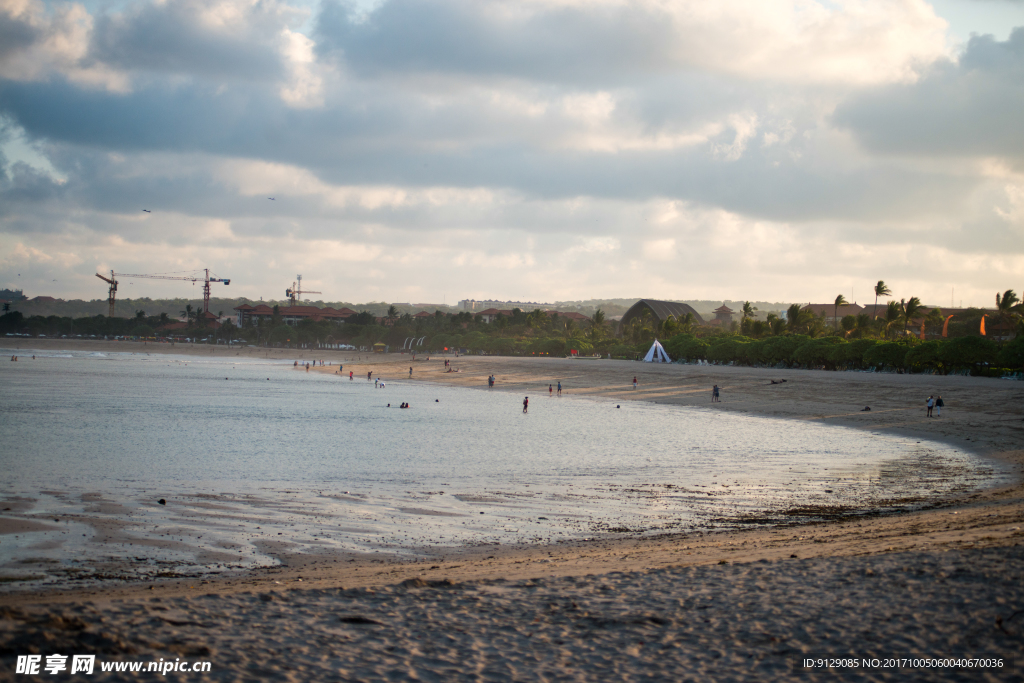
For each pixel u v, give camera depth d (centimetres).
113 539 1678
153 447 3378
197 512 1994
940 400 5222
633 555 1468
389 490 2406
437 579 1206
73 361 15238
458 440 3944
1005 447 3509
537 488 2478
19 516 1878
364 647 907
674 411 6059
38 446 3300
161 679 789
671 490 2448
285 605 1055
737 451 3528
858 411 5444
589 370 10881
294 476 2667
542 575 1253
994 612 948
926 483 2544
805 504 2188
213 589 1239
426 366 13788
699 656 872
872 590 1061
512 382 10062
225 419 4853
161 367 13650
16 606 1009
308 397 7306
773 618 974
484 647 911
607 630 961
